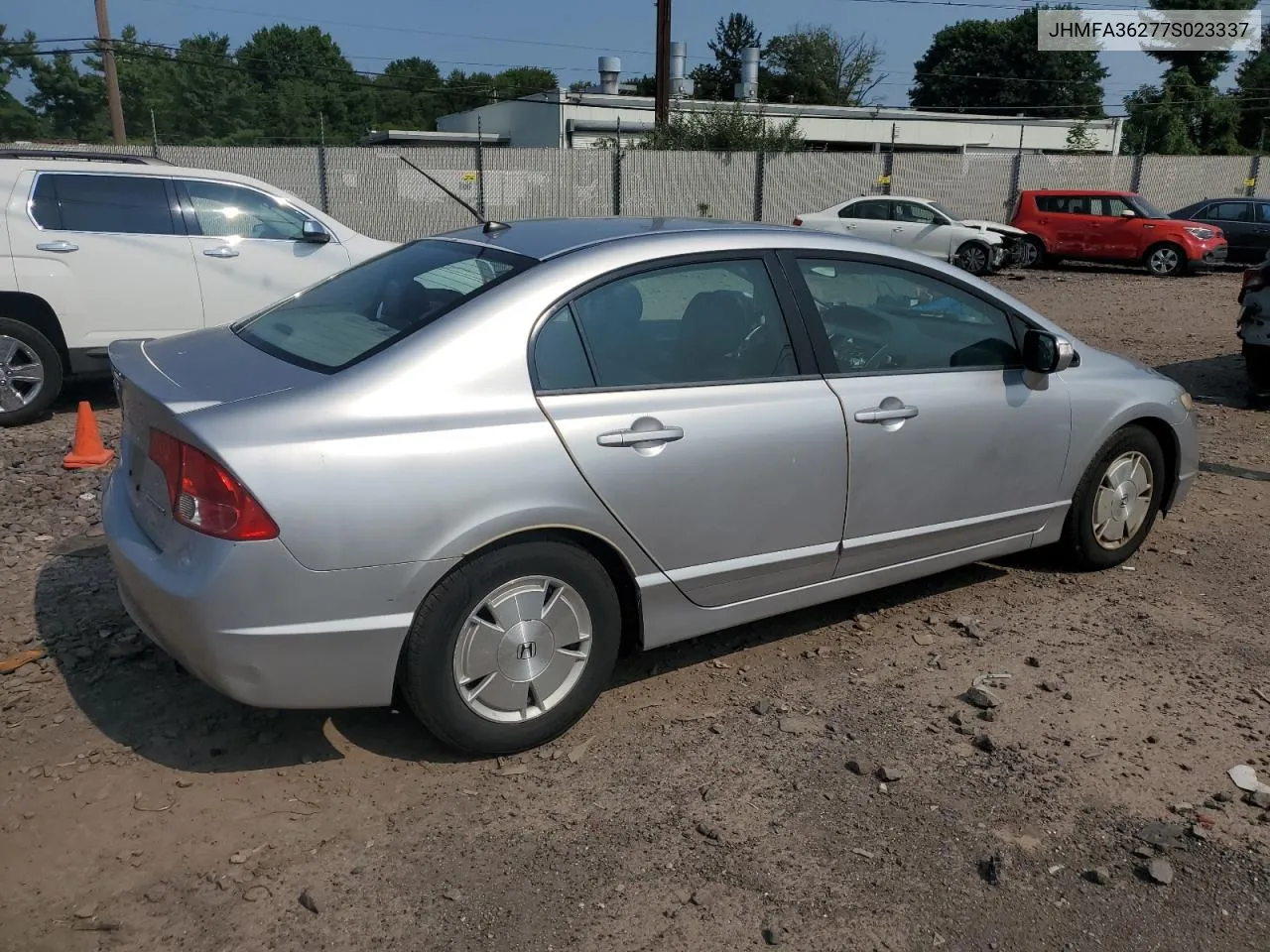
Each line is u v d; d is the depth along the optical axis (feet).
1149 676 13.06
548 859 9.53
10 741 11.15
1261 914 9.00
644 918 8.82
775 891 9.16
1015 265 75.77
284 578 9.48
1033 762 11.15
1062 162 95.71
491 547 10.41
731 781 10.73
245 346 11.78
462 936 8.59
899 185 93.35
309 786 10.53
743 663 13.30
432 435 9.96
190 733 11.37
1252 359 28.94
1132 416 15.61
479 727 10.71
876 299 13.29
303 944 8.48
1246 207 75.92
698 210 89.86
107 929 8.59
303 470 9.48
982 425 13.82
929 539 13.80
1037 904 9.07
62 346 25.23
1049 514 15.21
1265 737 11.71
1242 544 17.81
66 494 19.45
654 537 11.32
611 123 126.21
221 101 212.84
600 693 12.40
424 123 287.28
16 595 14.73
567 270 11.14
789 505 12.23
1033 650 13.75
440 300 11.06
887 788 10.64
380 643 10.00
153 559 10.07
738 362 12.01
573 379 10.89
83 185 25.00
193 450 9.53
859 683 12.83
